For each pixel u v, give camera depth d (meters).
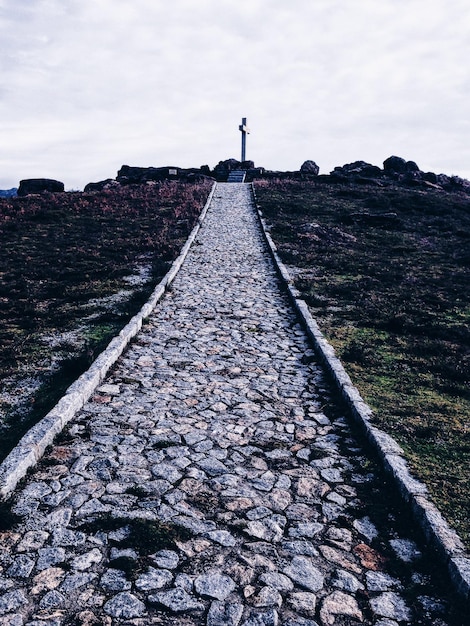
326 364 7.78
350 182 43.91
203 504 4.28
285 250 18.22
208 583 3.37
